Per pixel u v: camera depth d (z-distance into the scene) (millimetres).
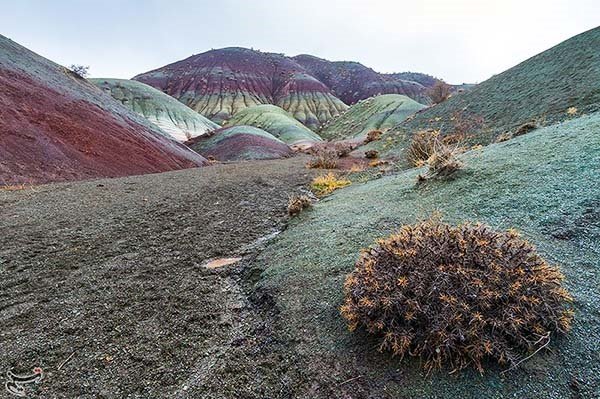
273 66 170500
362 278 2801
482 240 2701
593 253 3223
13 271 4383
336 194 8531
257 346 2844
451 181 6090
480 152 7531
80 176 15445
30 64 22891
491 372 2184
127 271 4383
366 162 17328
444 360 2289
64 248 5234
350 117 89812
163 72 158625
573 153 5523
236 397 2318
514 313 2281
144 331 3078
